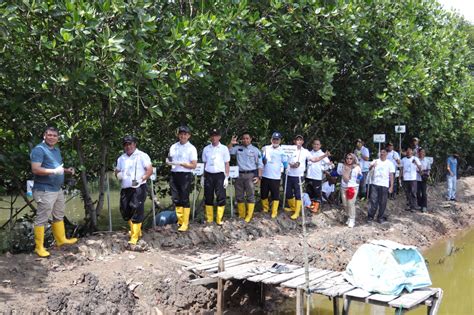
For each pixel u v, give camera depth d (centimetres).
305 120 1342
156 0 862
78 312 590
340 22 1024
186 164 853
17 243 838
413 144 1537
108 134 855
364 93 1244
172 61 806
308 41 1038
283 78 1081
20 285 612
